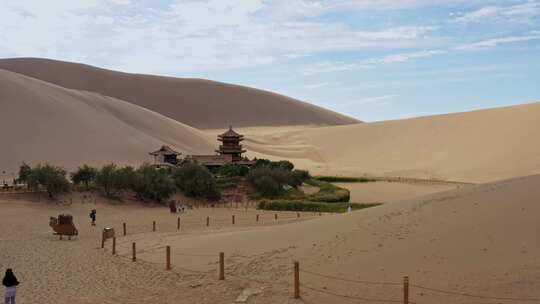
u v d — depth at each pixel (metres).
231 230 40.44
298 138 170.00
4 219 45.62
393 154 135.38
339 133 162.88
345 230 24.53
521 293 16.97
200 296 20.66
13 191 57.12
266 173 71.88
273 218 51.75
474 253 19.81
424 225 23.02
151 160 108.25
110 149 107.25
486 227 21.48
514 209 22.66
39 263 28.39
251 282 21.17
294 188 74.12
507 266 18.55
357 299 18.39
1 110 106.12
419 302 17.52
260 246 25.11
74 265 27.70
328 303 18.52
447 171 110.75
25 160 94.06
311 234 25.20
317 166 128.88
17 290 23.12
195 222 48.47
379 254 21.20
